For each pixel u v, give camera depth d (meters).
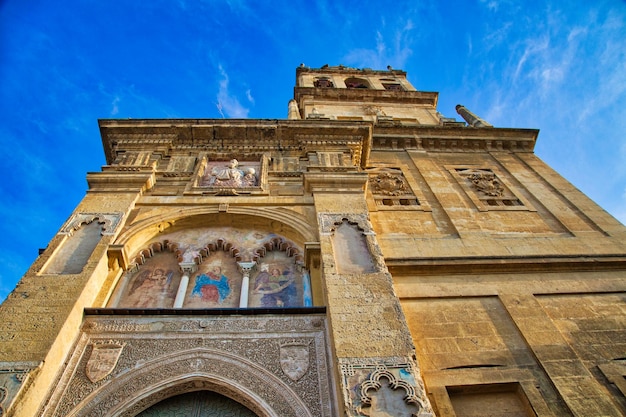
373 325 7.72
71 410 6.82
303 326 8.38
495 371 8.52
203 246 11.09
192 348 7.86
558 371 8.48
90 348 7.79
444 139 18.89
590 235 12.98
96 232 10.27
